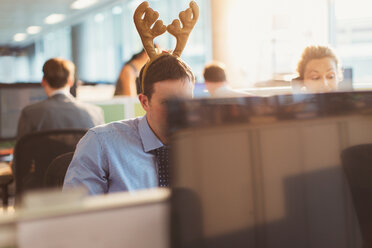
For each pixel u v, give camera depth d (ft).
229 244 1.79
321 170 2.00
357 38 16.05
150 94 3.56
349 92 2.07
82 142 4.21
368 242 2.06
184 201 1.70
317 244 1.96
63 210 1.52
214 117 1.77
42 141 6.93
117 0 32.63
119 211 1.59
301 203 1.94
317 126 1.99
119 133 4.10
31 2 33.01
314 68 5.97
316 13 16.42
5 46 60.34
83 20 41.83
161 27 3.98
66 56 46.88
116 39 35.17
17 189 6.96
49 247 1.50
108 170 4.09
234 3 18.20
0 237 1.46
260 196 1.84
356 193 2.06
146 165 4.06
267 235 1.86
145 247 1.64
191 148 1.73
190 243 1.71
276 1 16.97
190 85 3.54
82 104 8.45
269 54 16.99
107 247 1.58
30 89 10.83
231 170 1.80
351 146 2.06
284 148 1.92
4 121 10.64
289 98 1.94
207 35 20.75
